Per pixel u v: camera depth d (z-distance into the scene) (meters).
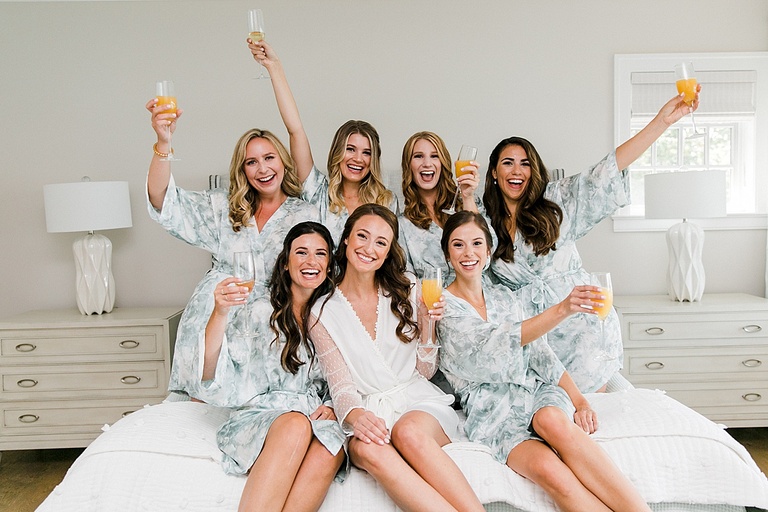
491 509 2.11
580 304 2.12
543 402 2.23
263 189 2.71
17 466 3.48
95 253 3.60
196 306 2.66
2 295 3.92
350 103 3.85
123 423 2.27
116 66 3.84
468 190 2.66
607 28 3.88
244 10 3.83
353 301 2.39
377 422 2.05
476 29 3.85
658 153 4.00
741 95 3.90
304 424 2.02
